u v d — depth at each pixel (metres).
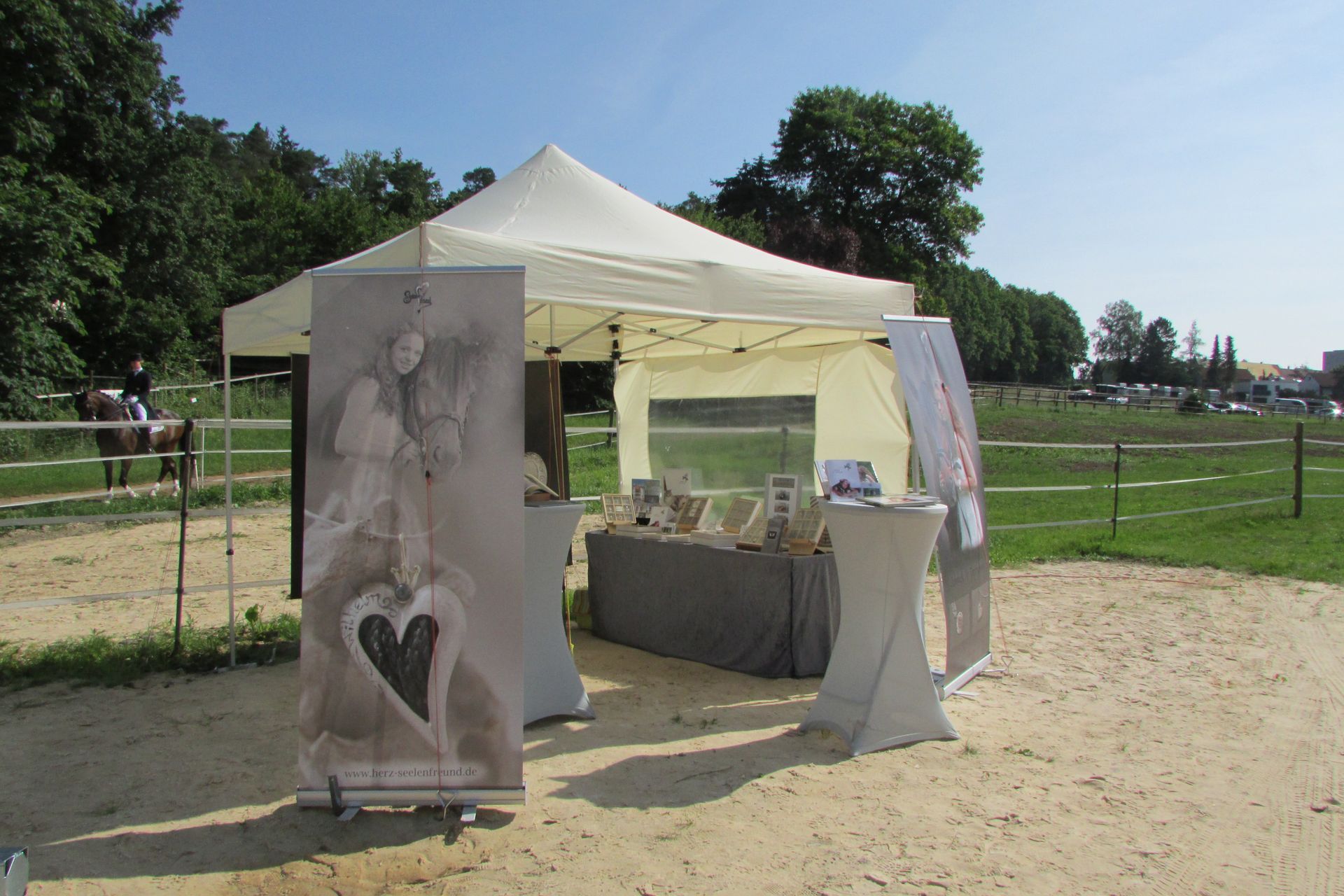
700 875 2.88
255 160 65.62
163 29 25.41
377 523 3.29
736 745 4.05
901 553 3.97
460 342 3.31
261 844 3.12
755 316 4.83
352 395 3.29
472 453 3.28
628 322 6.56
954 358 5.05
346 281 3.34
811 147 37.94
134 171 24.78
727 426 7.45
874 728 4.00
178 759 3.94
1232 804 3.43
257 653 5.66
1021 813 3.33
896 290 5.42
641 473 7.96
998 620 6.55
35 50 19.42
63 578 8.09
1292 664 5.42
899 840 3.12
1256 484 17.52
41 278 17.03
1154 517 11.37
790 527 5.29
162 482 13.38
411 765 3.28
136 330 25.11
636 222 5.18
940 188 37.78
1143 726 4.31
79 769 3.82
